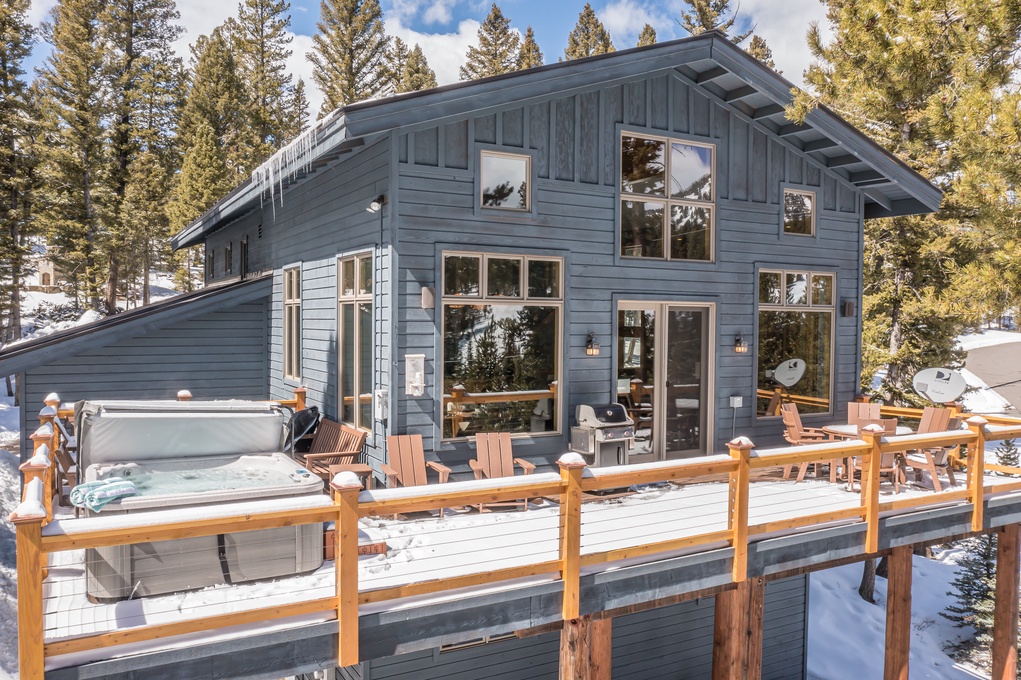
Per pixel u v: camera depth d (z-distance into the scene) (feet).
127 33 114.21
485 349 25.64
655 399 29.96
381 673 22.88
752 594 20.35
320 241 31.81
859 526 21.98
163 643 13.15
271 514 13.73
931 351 60.18
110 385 37.06
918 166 50.85
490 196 25.68
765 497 25.93
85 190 107.86
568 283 27.07
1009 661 26.35
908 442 22.80
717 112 30.68
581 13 151.64
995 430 25.18
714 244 30.73
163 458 20.26
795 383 33.40
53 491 22.70
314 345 32.71
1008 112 26.03
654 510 23.66
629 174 28.63
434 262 24.48
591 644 18.06
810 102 28.66
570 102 27.09
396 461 23.38
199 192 111.04
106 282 116.06
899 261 57.98
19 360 33.17
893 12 31.45
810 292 33.78
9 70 99.45
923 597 47.83
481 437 24.59
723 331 31.09
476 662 24.52
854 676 37.55
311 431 30.60
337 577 14.37
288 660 14.14
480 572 16.03
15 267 101.50
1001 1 27.04
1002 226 28.45
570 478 16.80
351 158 27.78
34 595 11.89
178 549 15.99
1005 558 26.43
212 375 39.83
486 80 23.79
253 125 129.29
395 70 137.90
